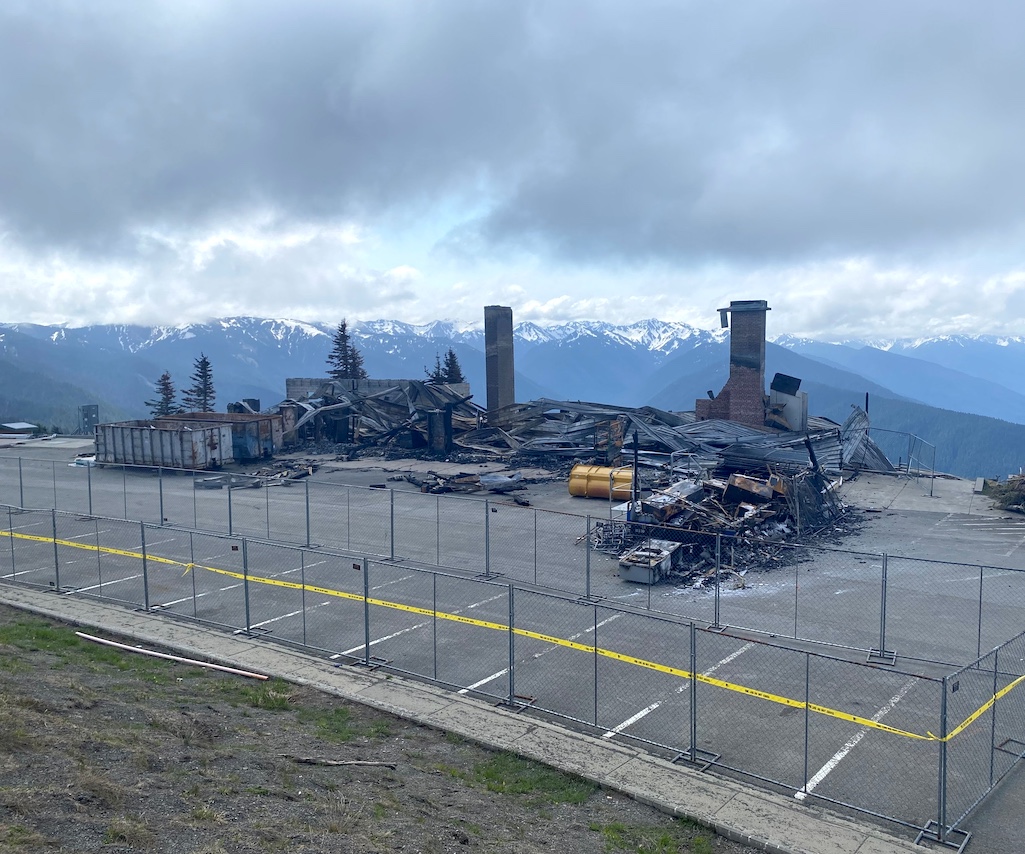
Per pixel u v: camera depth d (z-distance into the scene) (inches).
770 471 1307.8
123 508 1434.5
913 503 1470.2
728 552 1015.0
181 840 344.8
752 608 831.1
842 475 1701.5
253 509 1413.6
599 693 612.7
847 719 563.2
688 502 1104.2
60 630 759.7
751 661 679.1
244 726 535.2
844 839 425.4
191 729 506.0
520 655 692.1
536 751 521.0
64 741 436.5
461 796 453.4
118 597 860.6
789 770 498.0
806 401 2137.1
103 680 610.9
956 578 943.7
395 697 605.6
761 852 418.6
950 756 513.3
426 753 519.5
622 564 927.7
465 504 1460.4
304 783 440.8
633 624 776.9
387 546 1117.7
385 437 2261.3
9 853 306.5
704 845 419.5
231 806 390.0
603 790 478.9
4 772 380.8
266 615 800.9
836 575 955.3
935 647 719.7
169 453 1910.7
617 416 1947.6
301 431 2389.3
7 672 576.1
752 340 2118.6
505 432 2235.5
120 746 447.2
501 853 380.5
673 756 517.7
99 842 331.3
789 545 872.9
